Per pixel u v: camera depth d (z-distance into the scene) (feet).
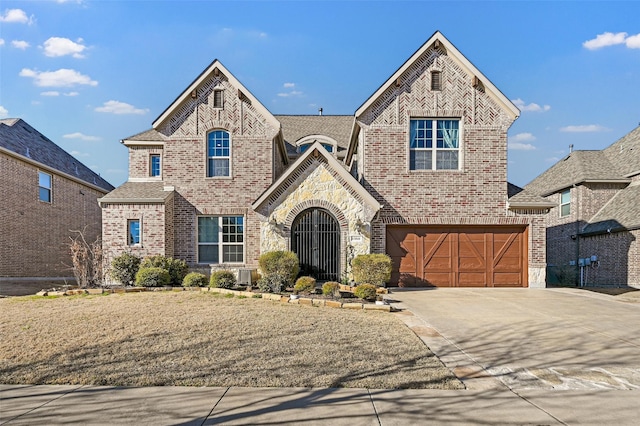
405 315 36.45
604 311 39.14
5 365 22.66
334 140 77.51
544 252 55.11
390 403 18.40
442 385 20.42
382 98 56.13
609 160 81.87
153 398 18.81
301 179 53.62
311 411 17.52
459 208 55.67
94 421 16.57
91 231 91.45
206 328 29.48
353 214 52.95
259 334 28.25
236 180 59.00
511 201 54.85
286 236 53.26
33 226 72.08
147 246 54.90
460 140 55.93
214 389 19.88
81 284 52.42
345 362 23.35
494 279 55.52
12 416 17.02
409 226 55.93
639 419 17.13
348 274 52.19
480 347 27.27
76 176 85.10
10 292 53.52
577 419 17.06
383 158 55.98
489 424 16.51
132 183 62.28
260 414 17.21
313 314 34.83
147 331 28.66
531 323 33.91
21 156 68.28
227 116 59.16
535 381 21.42
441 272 55.77
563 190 80.53
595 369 23.34
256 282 50.60
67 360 23.39
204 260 58.90
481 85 55.77
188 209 58.59
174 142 58.80
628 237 64.08
